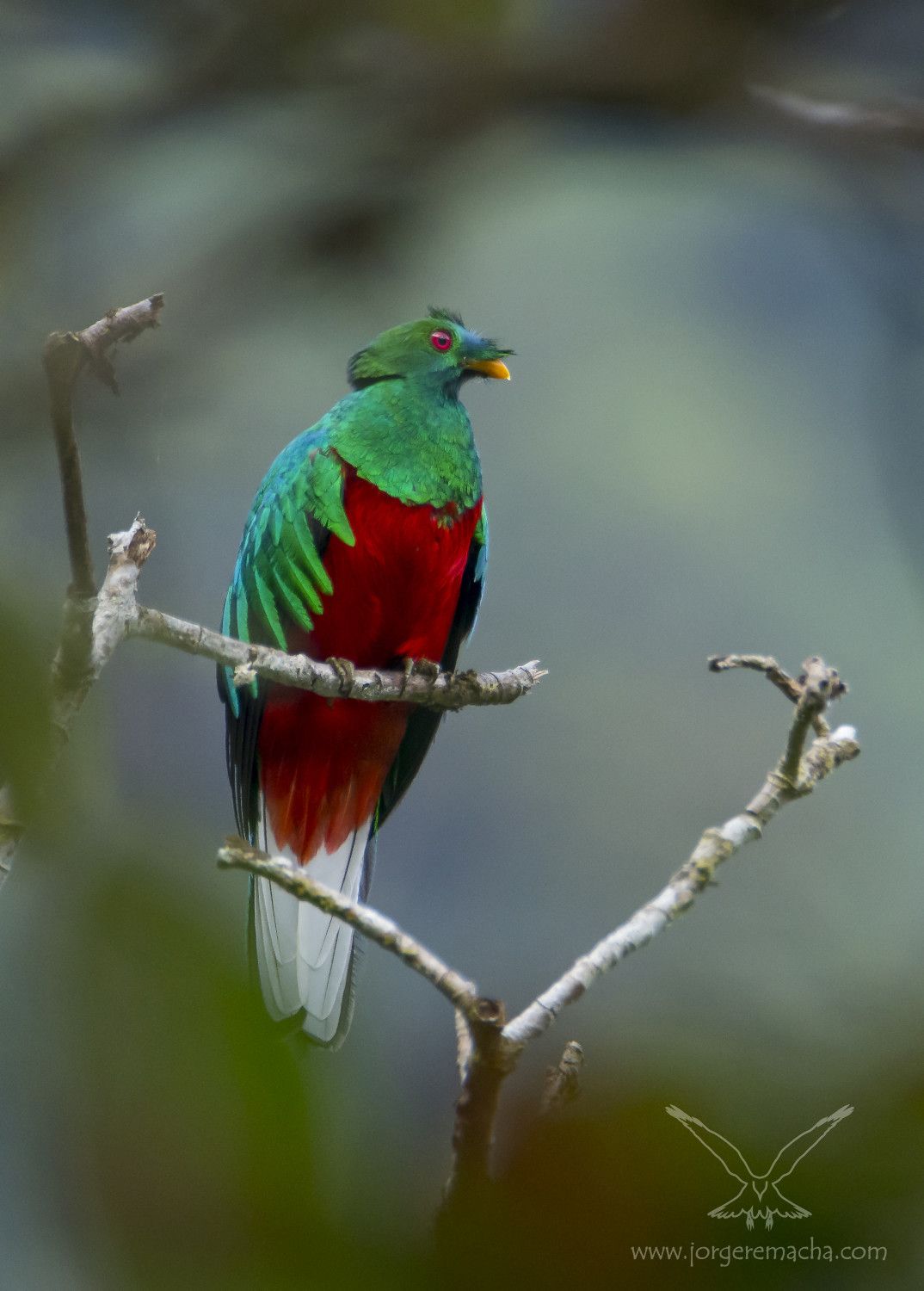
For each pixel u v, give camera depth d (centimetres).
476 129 476
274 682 844
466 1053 393
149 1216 198
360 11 439
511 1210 223
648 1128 232
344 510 869
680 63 454
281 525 869
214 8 451
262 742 884
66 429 359
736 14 446
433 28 445
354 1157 218
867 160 506
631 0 448
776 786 490
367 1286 208
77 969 207
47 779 213
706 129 492
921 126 496
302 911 708
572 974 416
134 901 212
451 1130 337
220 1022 208
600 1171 227
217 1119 203
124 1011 206
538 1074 341
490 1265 219
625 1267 221
